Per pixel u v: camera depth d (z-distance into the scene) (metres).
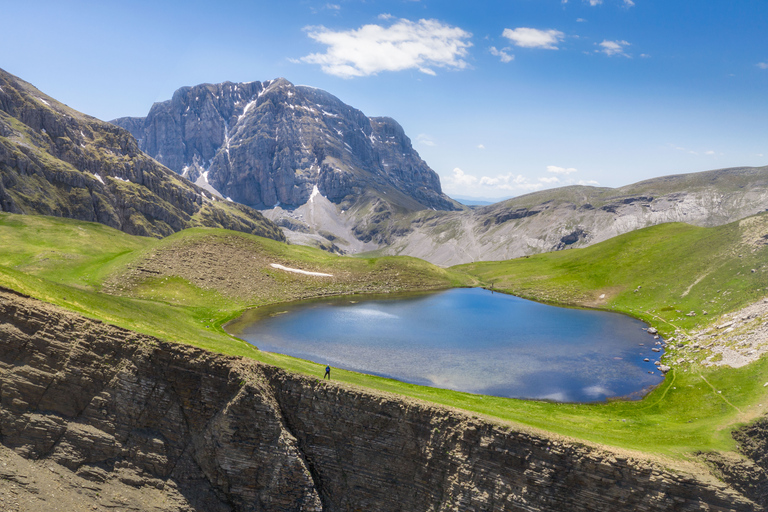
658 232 147.12
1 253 106.31
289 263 134.12
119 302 63.09
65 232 129.62
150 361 48.06
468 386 65.19
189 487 46.03
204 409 47.94
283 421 48.75
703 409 56.69
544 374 70.75
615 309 111.06
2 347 44.25
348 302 116.25
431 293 131.62
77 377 45.59
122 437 45.66
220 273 116.94
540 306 117.38
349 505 47.34
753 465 44.22
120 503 42.81
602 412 58.69
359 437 48.16
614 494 40.97
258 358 56.62
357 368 69.50
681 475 40.22
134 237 149.38
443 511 44.44
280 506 46.16
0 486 39.16
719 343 73.00
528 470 42.91
